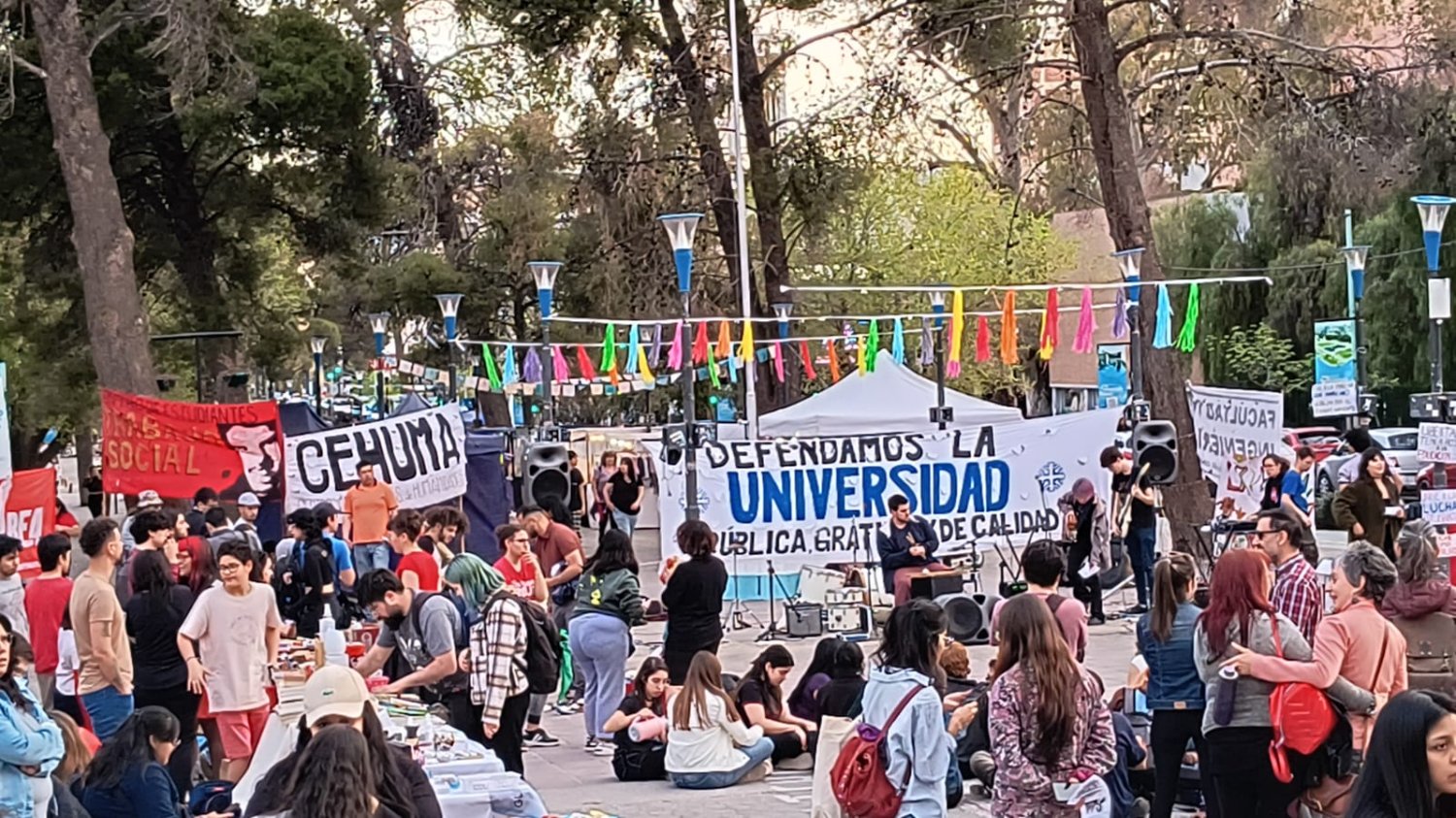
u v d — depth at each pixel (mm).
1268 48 27188
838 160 38594
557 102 41719
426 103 45156
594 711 14484
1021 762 7137
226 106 34062
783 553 20469
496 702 10648
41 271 37344
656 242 39906
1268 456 20406
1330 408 32500
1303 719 8039
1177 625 9117
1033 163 34750
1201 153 33562
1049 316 23188
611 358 27812
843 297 48969
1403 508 15539
